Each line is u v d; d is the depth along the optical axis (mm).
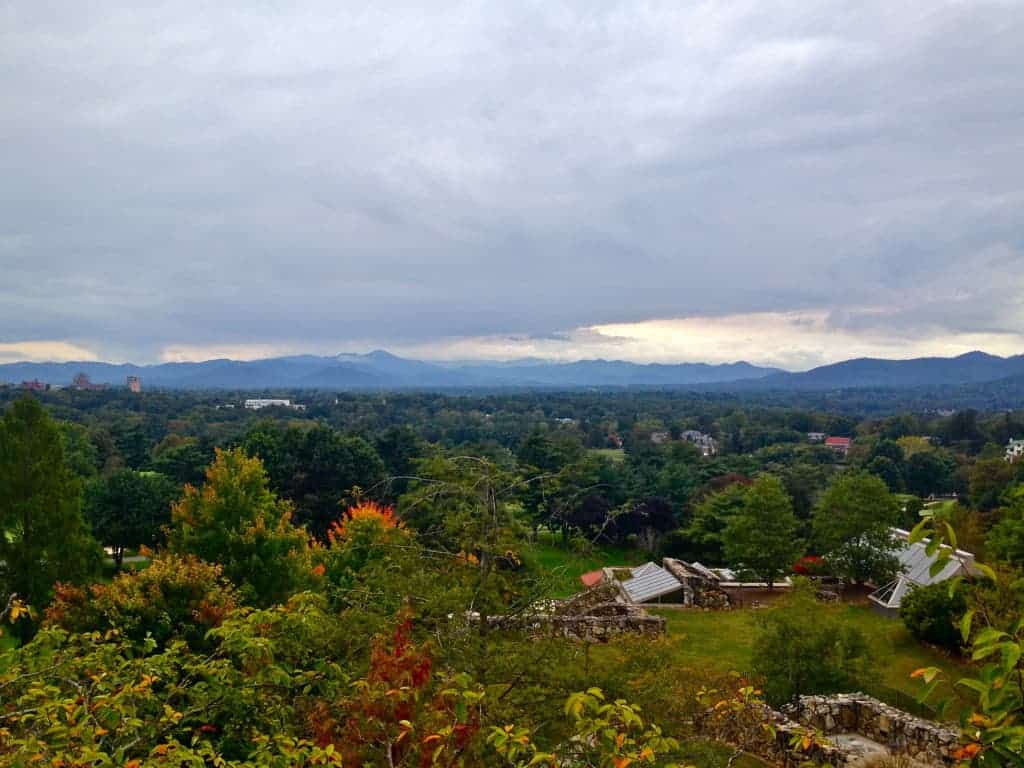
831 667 13125
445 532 9070
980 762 3209
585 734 3975
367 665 7363
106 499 39188
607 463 56156
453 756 5195
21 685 5805
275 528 20062
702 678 10016
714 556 38375
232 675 6070
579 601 10914
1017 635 3379
